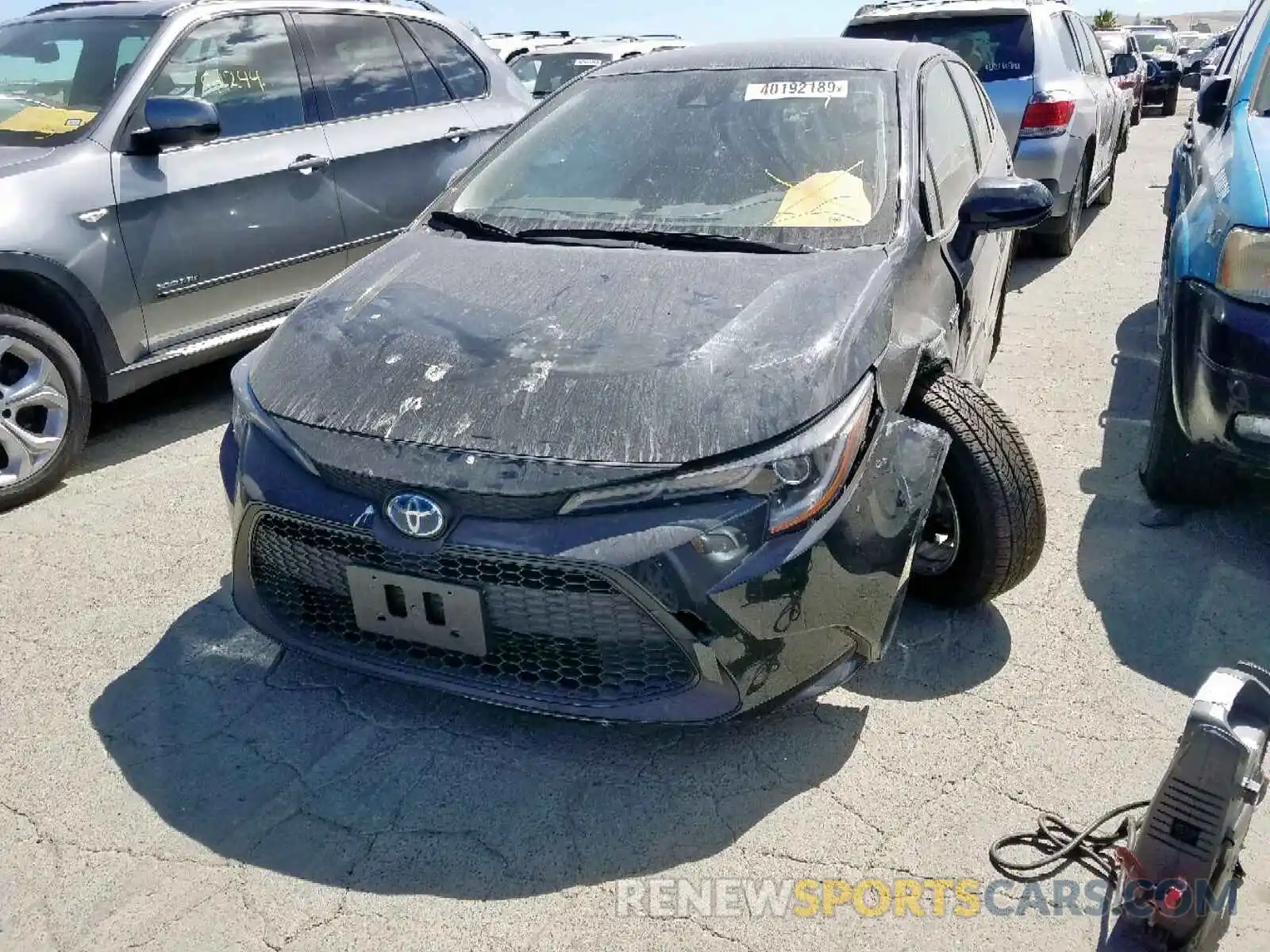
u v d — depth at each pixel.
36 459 4.05
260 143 4.78
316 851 2.40
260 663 3.07
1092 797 2.52
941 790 2.55
